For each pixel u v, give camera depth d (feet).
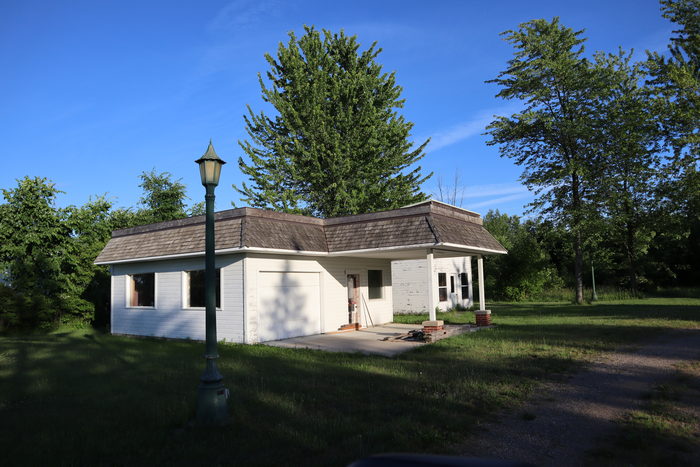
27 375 32.40
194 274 51.37
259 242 44.96
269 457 16.48
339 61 105.70
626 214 96.89
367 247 48.62
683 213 97.09
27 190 68.80
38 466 16.01
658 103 77.61
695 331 45.52
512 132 99.14
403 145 105.91
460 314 79.15
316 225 53.98
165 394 25.96
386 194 102.12
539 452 16.58
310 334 52.39
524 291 111.55
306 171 97.35
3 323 63.05
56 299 68.64
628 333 44.93
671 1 76.54
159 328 54.13
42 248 69.77
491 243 55.42
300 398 24.30
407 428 19.02
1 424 20.81
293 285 51.01
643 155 92.94
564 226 97.50
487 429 19.16
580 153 95.30
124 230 60.18
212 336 21.11
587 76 91.86
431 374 29.35
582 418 20.39
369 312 61.93
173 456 16.71
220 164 22.75
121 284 59.77
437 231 44.62
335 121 97.30
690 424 19.16
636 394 23.94
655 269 122.52
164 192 109.29
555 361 32.65
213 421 20.18
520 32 95.25
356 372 30.66
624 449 16.65
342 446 17.39
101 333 62.95
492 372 29.60
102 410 22.90
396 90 107.04
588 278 135.03
